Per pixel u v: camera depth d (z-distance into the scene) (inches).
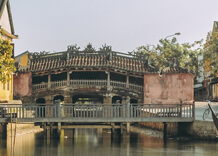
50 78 2198.6
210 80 3272.6
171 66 2279.8
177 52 3408.0
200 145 1181.7
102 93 2137.1
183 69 2249.0
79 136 1567.4
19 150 1139.3
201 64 3508.9
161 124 1550.2
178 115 1330.0
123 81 2336.4
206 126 1205.7
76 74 2342.5
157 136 1514.5
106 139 1445.6
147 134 1609.3
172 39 3481.8
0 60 1251.2
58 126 1373.0
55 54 2245.3
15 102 1766.7
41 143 1285.7
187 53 3467.0
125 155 1067.9
